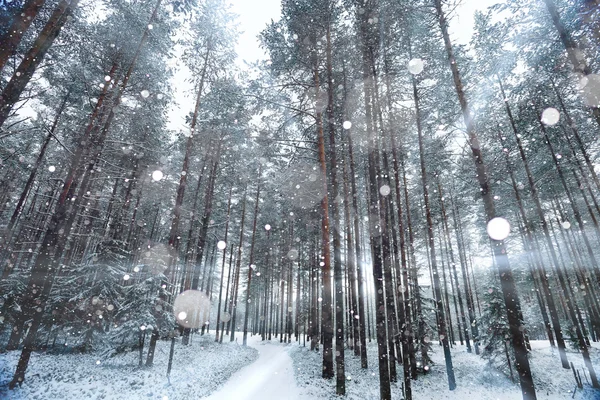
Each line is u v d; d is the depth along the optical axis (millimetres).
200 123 19938
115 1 12336
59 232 11336
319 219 19844
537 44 12055
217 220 27453
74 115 16453
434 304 17406
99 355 13492
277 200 24047
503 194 21469
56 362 11836
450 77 13070
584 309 28531
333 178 12688
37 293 9766
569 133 16516
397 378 14438
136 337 12992
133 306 13195
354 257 21656
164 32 13867
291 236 30797
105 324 15617
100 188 20859
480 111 16203
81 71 12727
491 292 17234
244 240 34062
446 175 20578
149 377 10523
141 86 14484
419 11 10492
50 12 10758
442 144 15234
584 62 8258
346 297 25109
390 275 10562
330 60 13125
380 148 14195
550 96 14812
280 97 14219
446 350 13688
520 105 15312
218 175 23094
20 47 11055
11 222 16672
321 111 13242
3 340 14016
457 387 13617
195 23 16844
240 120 18828
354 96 13992
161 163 20000
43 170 19656
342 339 10320
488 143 18016
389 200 16922
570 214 25781
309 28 12773
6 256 20484
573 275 29562
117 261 16484
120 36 12648
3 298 13914
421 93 15305
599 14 8922
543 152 18344
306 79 14922
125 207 19297
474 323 17984
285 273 36156
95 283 14898
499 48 12875
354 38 12805
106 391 8883
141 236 27344
